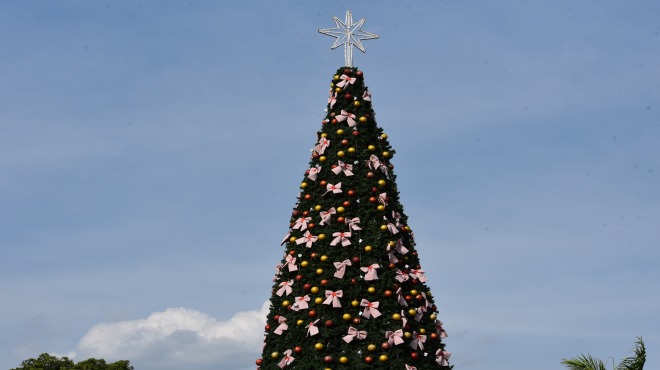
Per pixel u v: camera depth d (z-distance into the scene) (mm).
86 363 50938
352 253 25422
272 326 26031
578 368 27172
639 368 26797
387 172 26984
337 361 24281
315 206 26312
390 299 25062
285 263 26438
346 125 27250
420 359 25266
